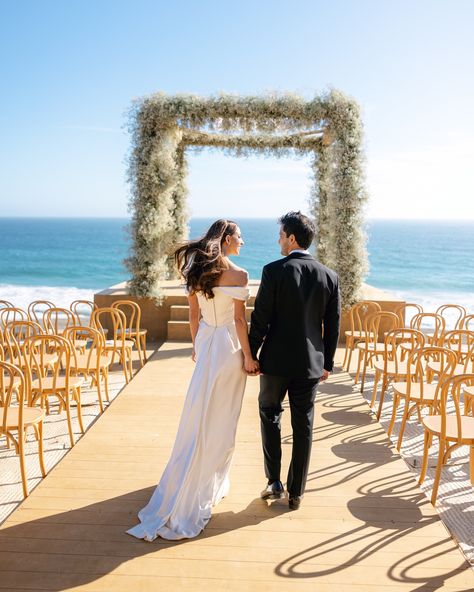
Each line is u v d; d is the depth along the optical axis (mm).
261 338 2768
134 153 8078
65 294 23078
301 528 2734
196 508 2732
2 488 3459
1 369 3691
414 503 3049
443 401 3166
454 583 2320
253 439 4004
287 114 7973
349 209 8117
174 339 8062
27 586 2236
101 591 2215
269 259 47969
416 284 33688
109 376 6336
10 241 68375
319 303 2748
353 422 4465
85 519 2768
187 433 2783
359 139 8062
